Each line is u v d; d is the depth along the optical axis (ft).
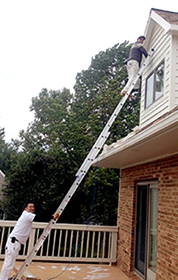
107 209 46.80
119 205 24.32
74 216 47.24
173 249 13.28
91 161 15.74
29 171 47.11
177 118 8.96
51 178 46.34
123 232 21.89
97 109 56.39
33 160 47.55
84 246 42.45
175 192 13.79
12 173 49.42
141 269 18.34
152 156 16.39
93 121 51.11
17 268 17.93
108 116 54.03
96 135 51.19
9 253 14.21
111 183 46.57
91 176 44.01
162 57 19.94
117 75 62.08
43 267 19.93
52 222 14.16
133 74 20.84
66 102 67.77
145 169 18.67
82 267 20.90
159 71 20.52
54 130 50.26
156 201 17.33
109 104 53.98
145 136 11.53
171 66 18.07
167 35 19.33
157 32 21.53
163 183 15.43
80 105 60.03
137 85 21.89
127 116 54.34
